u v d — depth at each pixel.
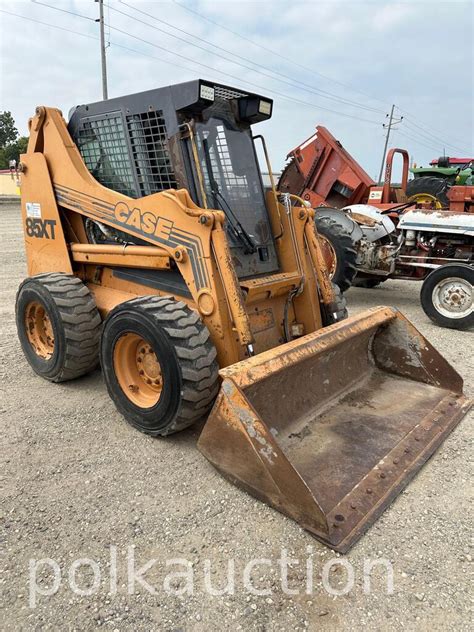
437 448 3.32
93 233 4.31
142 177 3.82
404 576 2.36
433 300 6.48
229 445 2.82
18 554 2.49
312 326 4.08
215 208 3.62
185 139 3.47
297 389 3.39
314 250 4.02
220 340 3.29
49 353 4.50
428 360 4.01
